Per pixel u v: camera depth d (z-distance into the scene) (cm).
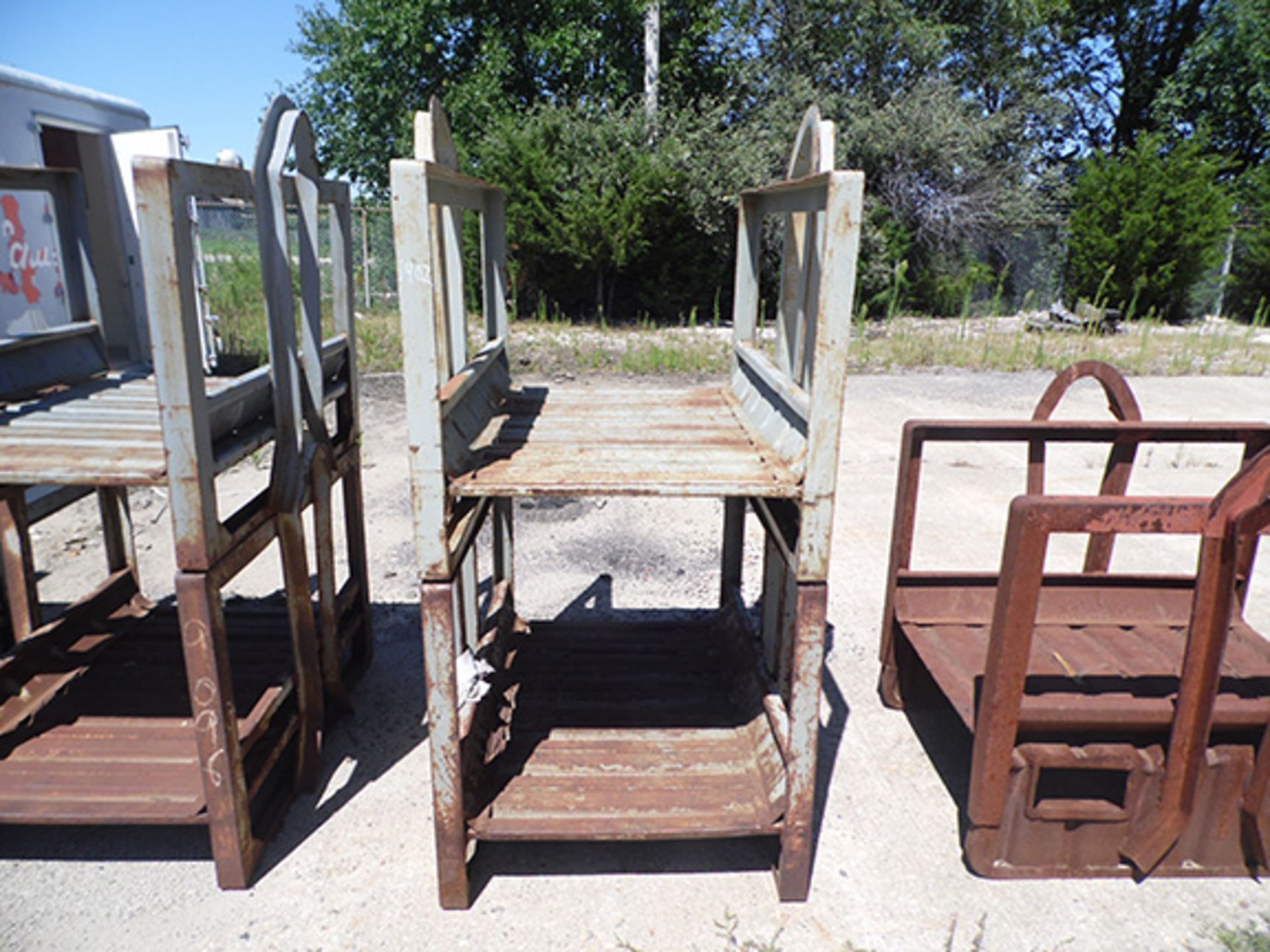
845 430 756
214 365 415
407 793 286
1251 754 241
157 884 245
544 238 1470
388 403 816
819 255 249
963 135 1688
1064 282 1748
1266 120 2038
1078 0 2239
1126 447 331
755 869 254
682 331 1402
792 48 1764
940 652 305
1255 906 240
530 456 237
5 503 319
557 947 224
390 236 1498
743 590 445
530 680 324
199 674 221
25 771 254
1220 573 220
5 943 223
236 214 1155
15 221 480
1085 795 262
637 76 1884
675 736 286
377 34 1850
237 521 240
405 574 459
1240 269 1725
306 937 226
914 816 278
